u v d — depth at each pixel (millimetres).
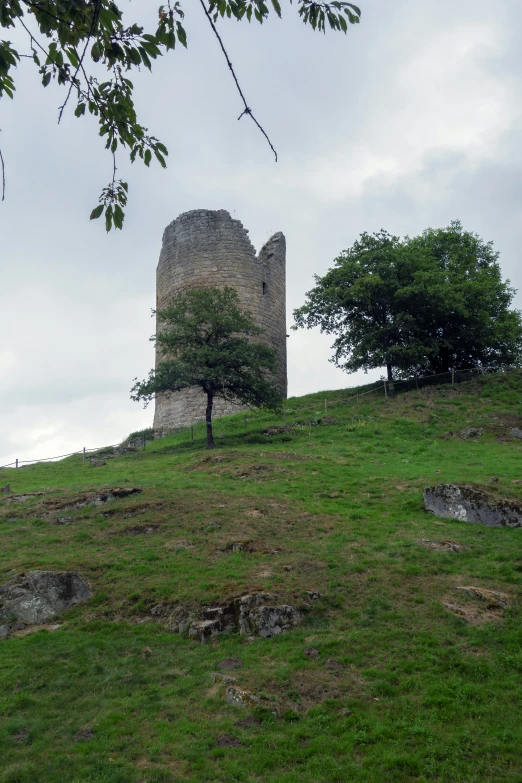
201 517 18219
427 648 11469
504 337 37406
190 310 32469
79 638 12672
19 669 11516
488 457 24859
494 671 10734
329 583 14000
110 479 24828
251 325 32594
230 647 12141
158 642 12500
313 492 20844
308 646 11844
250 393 31438
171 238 42781
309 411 34938
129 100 6117
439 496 18469
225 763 8969
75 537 17375
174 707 10367
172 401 39688
